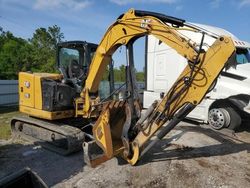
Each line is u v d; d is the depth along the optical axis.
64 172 4.93
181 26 4.56
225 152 6.05
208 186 4.43
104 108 4.75
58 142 6.15
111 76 6.58
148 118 4.75
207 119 8.28
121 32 5.00
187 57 4.32
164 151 5.97
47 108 6.21
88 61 6.40
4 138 7.11
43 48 36.72
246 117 8.45
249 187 4.41
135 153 4.85
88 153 4.64
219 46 4.07
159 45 9.53
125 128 4.89
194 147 6.32
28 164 5.32
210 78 4.16
